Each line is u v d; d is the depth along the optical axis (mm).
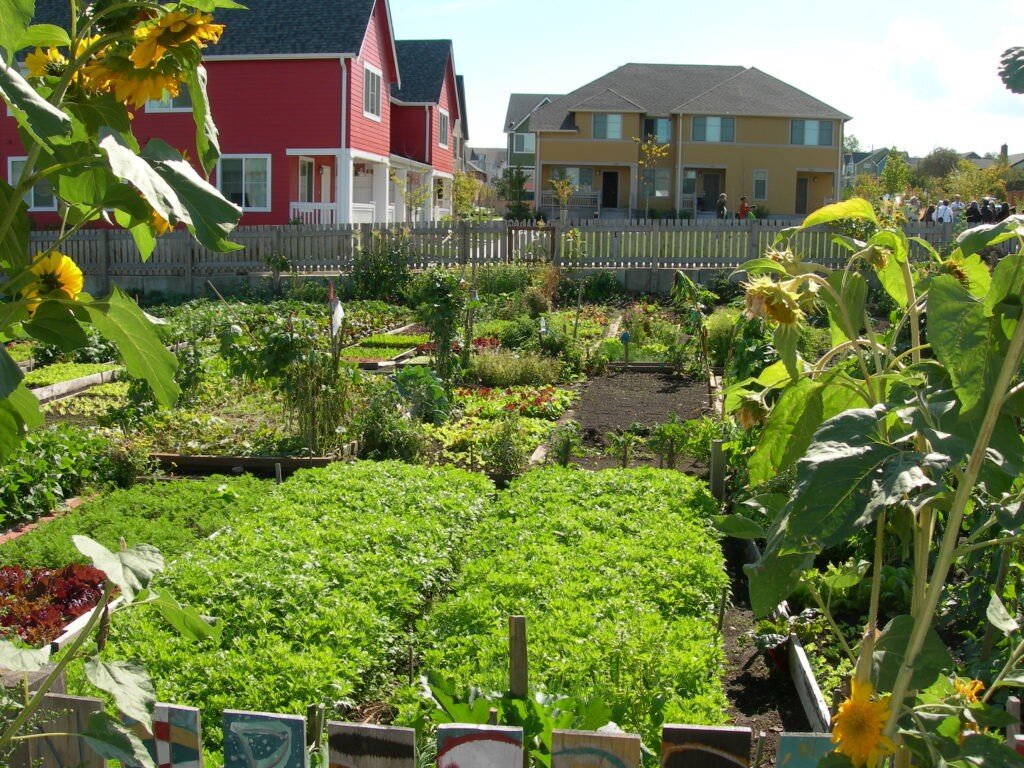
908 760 2367
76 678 4535
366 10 30594
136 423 11070
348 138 30062
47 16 28453
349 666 4898
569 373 15422
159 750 3066
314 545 6602
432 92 40156
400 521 7121
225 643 5195
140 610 5461
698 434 9867
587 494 7941
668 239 24812
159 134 29516
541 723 3584
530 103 70125
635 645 4777
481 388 14477
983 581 4973
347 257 25641
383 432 10367
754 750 4746
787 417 2787
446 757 2887
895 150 51688
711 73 54031
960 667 4852
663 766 2869
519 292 22078
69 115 2328
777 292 2443
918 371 2525
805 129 50781
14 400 2486
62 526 7629
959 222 23672
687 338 17234
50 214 28219
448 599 5828
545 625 5133
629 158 51188
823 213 2686
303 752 3027
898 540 6602
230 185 30406
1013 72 2049
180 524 7758
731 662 5828
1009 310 2020
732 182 50938
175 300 24281
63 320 2273
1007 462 2078
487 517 7730
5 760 2785
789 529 1978
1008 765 2086
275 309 19031
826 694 5156
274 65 29812
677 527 7082
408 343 17766
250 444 10727
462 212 48219
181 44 2199
